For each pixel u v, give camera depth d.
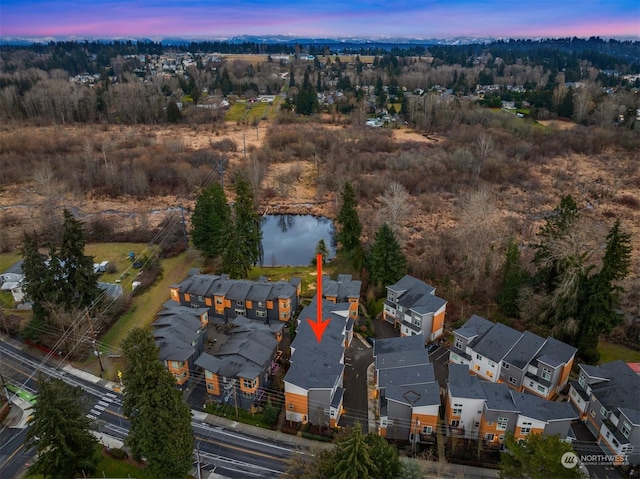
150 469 39.78
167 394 38.00
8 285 71.12
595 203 107.06
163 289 73.25
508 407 43.91
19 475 42.19
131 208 106.00
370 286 71.81
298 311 67.75
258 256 87.94
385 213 92.44
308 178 130.12
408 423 45.91
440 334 62.41
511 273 65.00
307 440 46.84
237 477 42.53
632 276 74.19
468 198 96.06
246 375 48.50
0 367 55.53
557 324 57.59
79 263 60.62
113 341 60.62
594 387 47.91
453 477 42.25
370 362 57.53
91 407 47.50
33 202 105.06
